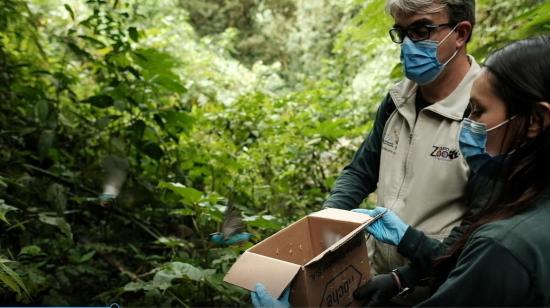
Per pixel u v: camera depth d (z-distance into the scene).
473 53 3.06
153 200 3.41
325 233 1.75
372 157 2.17
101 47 3.64
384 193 1.96
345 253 1.59
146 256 3.18
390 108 2.09
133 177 3.45
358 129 4.27
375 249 2.02
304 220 1.78
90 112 3.92
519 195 1.18
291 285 1.44
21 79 3.75
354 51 6.86
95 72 3.79
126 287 2.39
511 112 1.19
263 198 3.76
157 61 3.55
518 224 1.11
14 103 3.61
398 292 1.70
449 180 1.79
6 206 2.07
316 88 5.57
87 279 2.88
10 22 3.82
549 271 1.07
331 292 1.53
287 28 13.10
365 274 1.67
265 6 13.60
